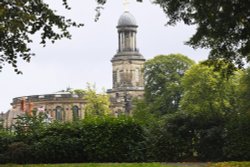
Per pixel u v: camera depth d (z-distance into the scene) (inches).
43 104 6072.8
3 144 900.6
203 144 904.3
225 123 903.7
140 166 695.1
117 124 893.8
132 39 7603.4
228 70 825.5
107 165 714.8
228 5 666.8
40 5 666.8
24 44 696.4
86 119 921.5
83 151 886.4
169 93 3905.0
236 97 2669.8
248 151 861.8
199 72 2878.9
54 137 886.4
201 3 673.0
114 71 7524.6
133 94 7101.4
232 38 729.0
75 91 6446.9
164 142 903.1
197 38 726.5
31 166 740.7
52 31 689.0
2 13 580.7
